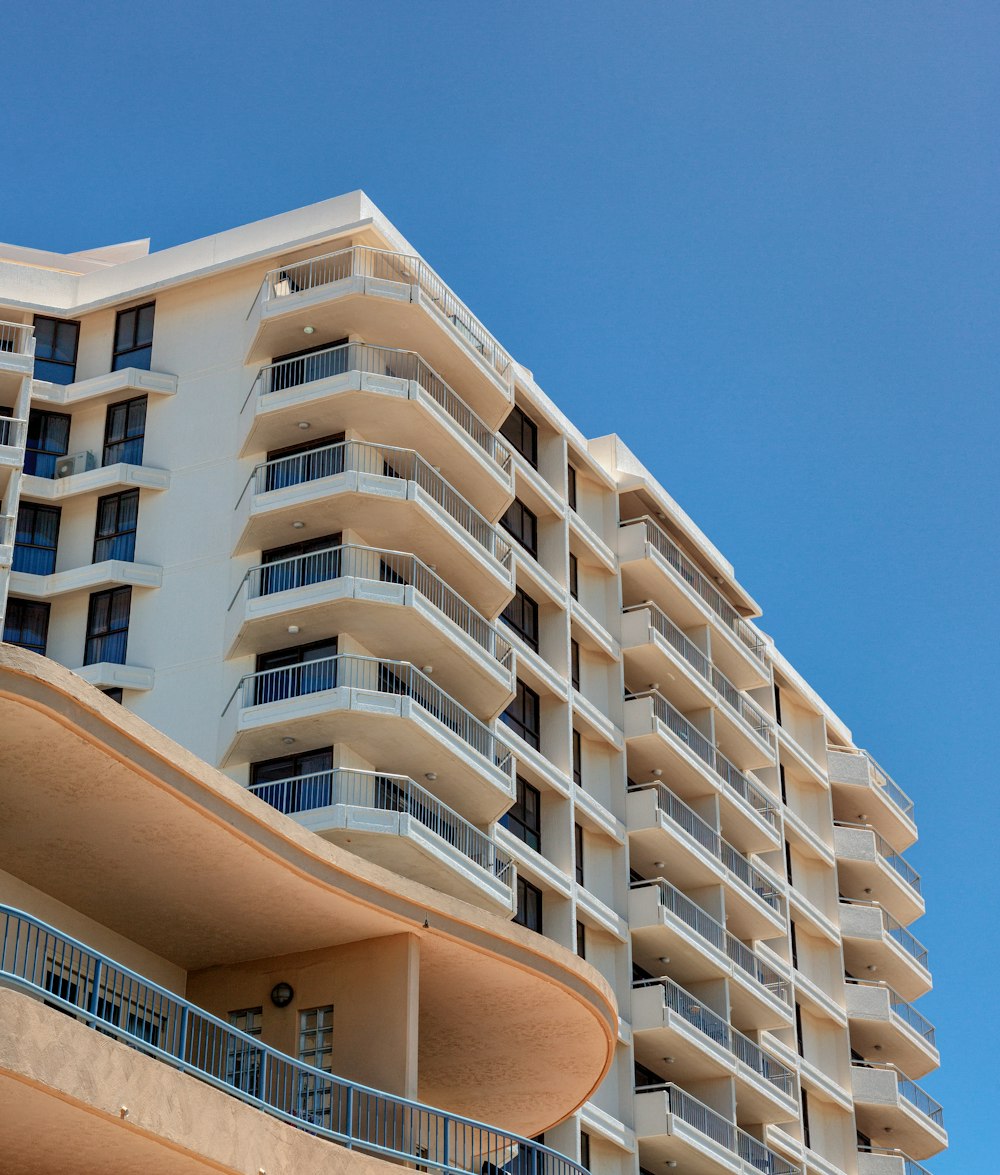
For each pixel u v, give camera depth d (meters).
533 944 26.94
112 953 26.12
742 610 61.91
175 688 41.91
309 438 43.44
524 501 49.94
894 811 67.69
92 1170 21.36
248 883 24.97
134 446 45.59
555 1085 30.08
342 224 45.59
